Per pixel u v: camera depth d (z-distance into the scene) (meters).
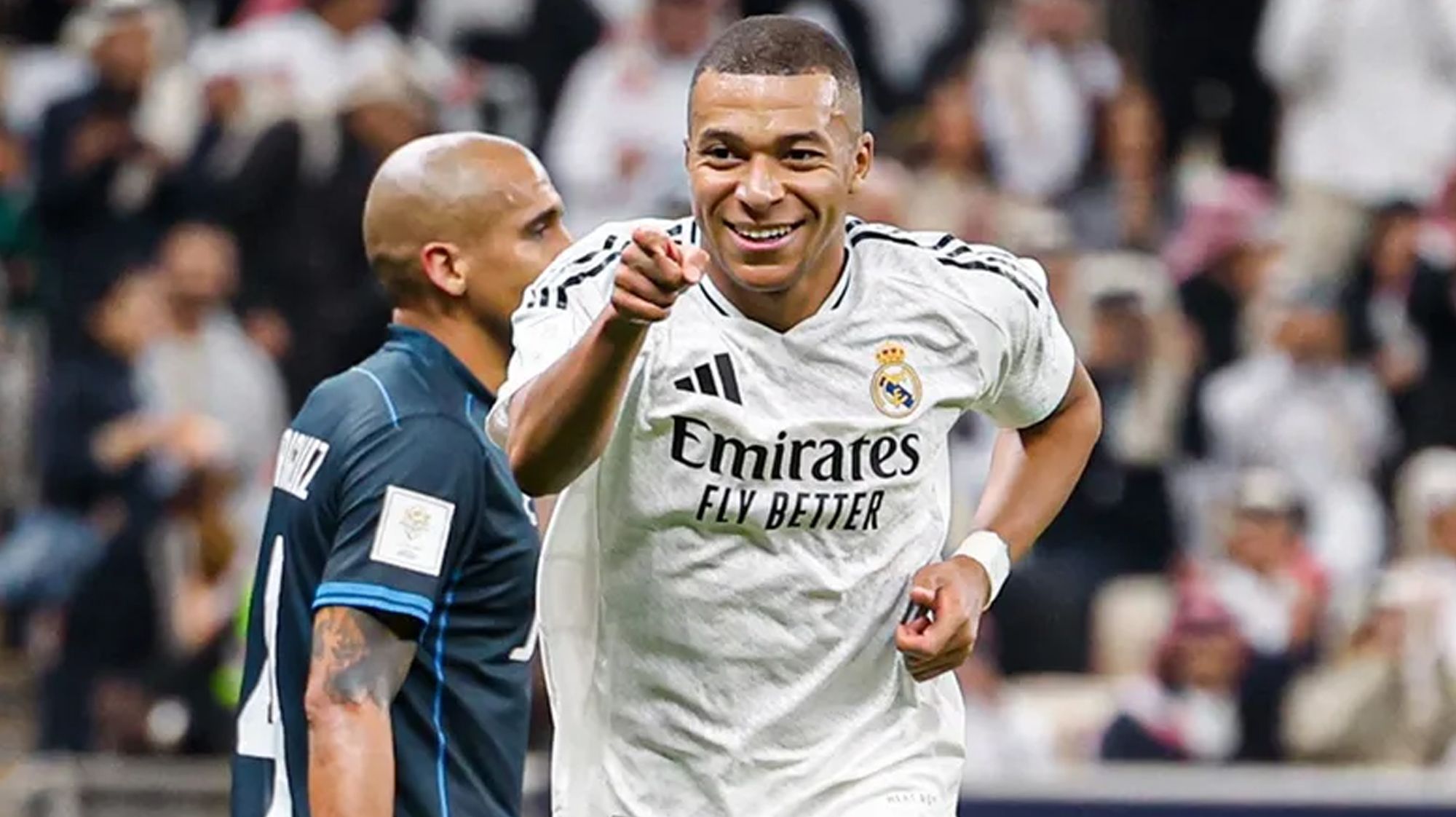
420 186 10.52
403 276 10.52
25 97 26.14
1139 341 23.00
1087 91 26.23
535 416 8.33
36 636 21.08
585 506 9.38
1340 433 23.53
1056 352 9.64
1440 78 26.03
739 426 8.97
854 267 9.12
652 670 9.35
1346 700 19.53
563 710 9.53
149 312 21.64
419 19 25.81
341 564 10.00
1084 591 21.19
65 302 22.41
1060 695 19.98
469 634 10.28
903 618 9.37
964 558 9.41
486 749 10.32
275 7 23.42
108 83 23.09
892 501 9.21
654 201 23.23
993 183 25.23
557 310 8.95
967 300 9.23
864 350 9.08
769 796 9.37
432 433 10.14
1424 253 24.81
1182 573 20.92
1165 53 28.03
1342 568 22.80
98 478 20.78
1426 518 21.48
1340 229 25.92
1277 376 23.66
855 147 8.79
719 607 9.20
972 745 18.91
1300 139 26.27
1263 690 19.62
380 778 9.79
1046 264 23.45
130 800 16.78
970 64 26.03
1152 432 22.81
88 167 22.80
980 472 20.92
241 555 20.16
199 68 23.97
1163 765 19.11
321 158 22.73
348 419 10.19
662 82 23.88
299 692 10.27
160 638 19.39
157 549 19.52
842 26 26.52
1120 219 25.56
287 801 10.28
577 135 23.88
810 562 9.16
